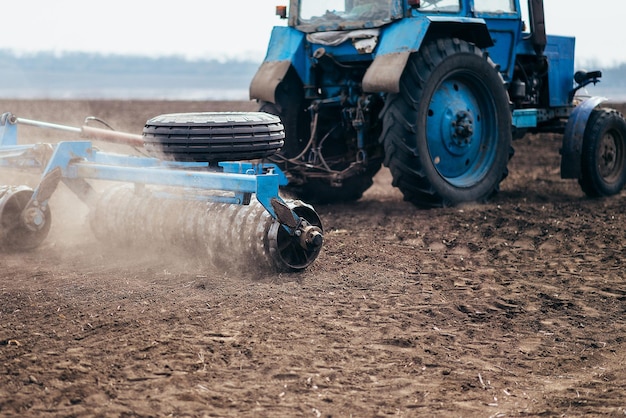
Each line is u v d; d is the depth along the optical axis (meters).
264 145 5.20
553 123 9.86
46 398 3.15
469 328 4.23
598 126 8.91
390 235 6.64
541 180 10.57
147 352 3.68
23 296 4.55
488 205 8.18
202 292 4.69
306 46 8.30
